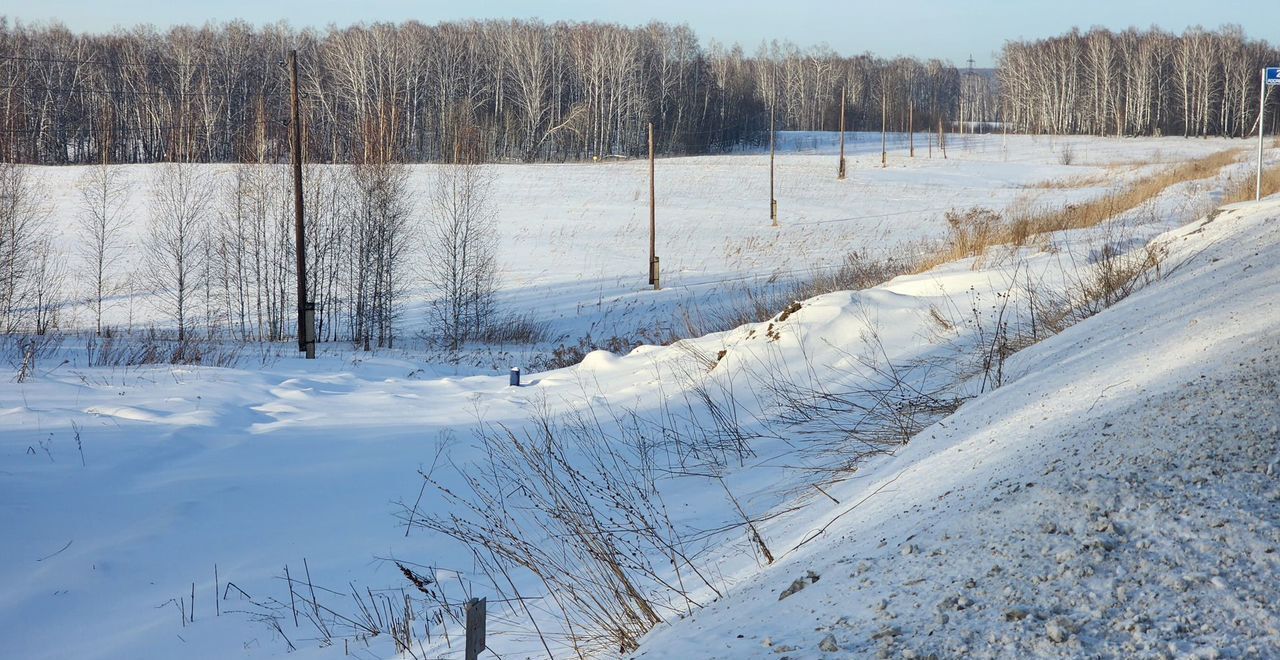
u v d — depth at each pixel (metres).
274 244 32.88
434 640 4.38
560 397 10.66
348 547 5.99
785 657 2.50
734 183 54.78
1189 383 4.27
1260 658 2.06
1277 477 2.97
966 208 44.50
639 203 47.88
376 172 27.61
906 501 4.02
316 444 8.27
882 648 2.40
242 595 5.25
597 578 4.74
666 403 9.20
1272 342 4.54
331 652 4.46
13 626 4.79
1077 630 2.31
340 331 28.14
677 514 5.88
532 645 3.99
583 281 31.38
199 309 29.77
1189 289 7.16
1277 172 22.88
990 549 2.92
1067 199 39.94
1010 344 7.96
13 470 6.81
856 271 17.58
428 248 36.38
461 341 23.58
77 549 5.70
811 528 4.42
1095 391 4.85
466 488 7.12
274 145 34.62
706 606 3.59
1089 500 3.09
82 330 23.34
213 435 8.38
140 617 4.99
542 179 54.38
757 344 10.11
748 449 7.17
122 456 7.40
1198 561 2.55
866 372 8.48
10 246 28.30
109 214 41.31
